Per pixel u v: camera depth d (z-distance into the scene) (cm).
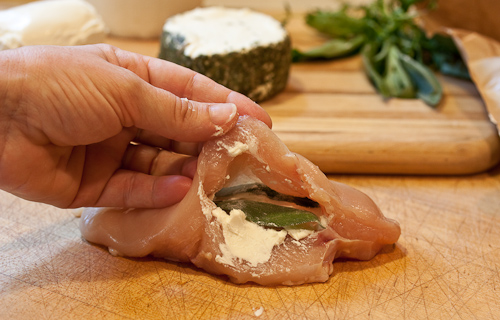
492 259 31
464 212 35
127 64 31
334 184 31
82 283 28
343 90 47
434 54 51
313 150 38
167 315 27
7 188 28
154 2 53
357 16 64
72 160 29
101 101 26
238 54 42
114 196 30
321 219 29
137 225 30
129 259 30
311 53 52
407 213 34
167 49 44
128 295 28
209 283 29
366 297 28
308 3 70
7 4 62
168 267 29
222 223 28
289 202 30
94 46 30
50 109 26
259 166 29
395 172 38
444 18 50
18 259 30
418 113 43
